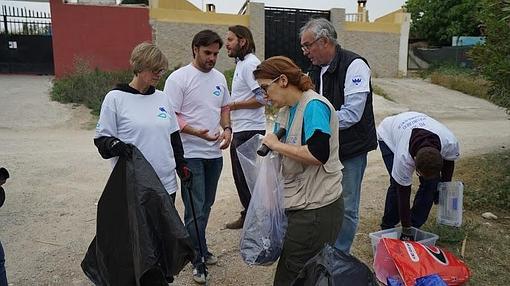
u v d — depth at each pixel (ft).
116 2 54.80
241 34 13.75
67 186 19.25
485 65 19.06
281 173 8.45
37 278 11.65
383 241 10.71
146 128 9.56
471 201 16.25
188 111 11.41
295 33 59.31
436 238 11.96
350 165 11.09
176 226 8.88
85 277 11.75
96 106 39.27
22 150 26.40
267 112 35.96
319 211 8.19
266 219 8.35
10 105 39.81
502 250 13.03
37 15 61.05
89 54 50.11
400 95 54.03
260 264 8.48
